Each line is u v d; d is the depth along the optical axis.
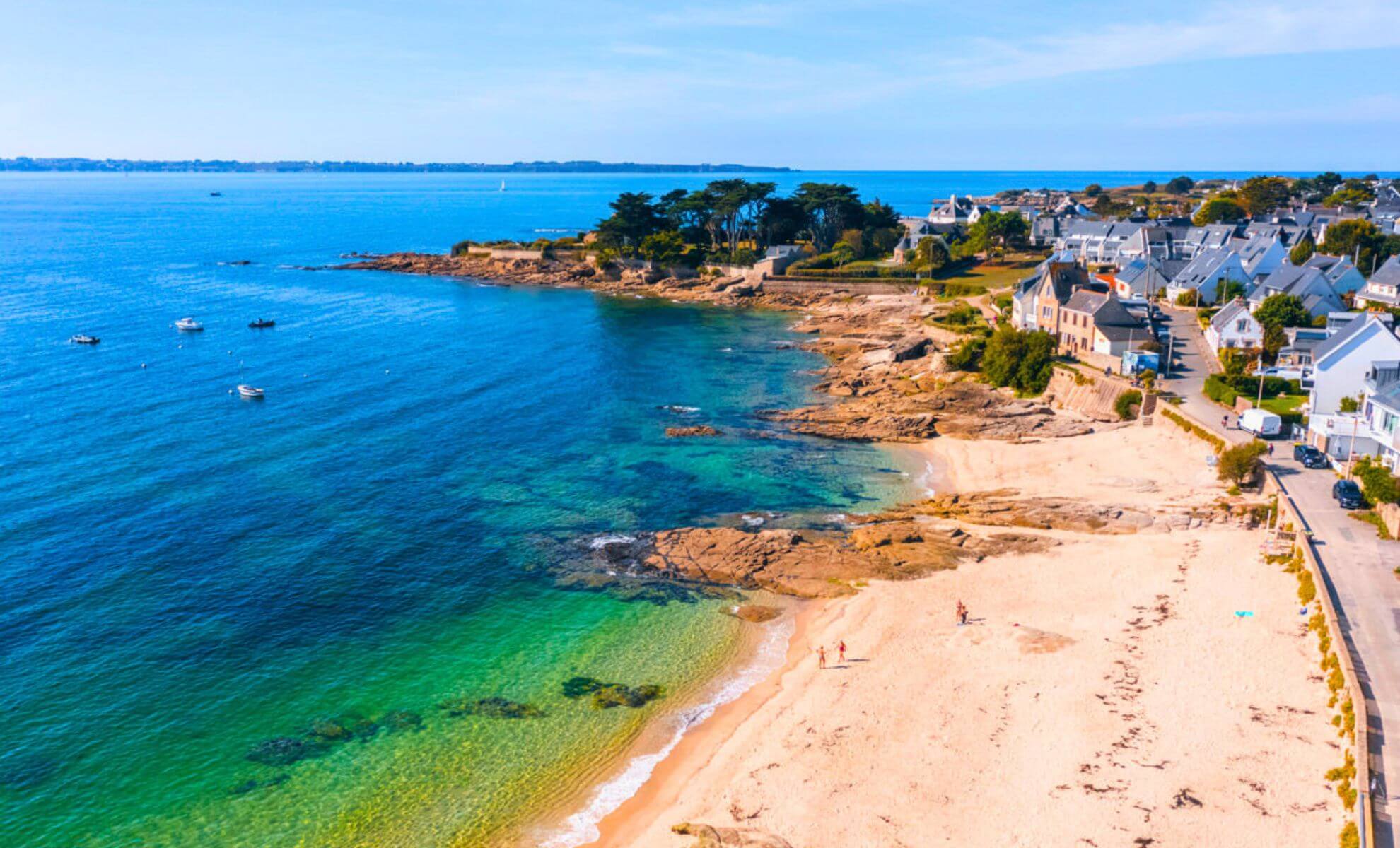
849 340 164.00
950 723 53.88
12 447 101.19
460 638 65.12
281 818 47.88
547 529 83.19
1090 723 52.50
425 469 97.81
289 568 74.44
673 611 69.06
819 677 59.81
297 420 114.69
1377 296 142.50
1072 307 130.25
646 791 50.09
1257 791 45.97
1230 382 104.50
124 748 52.53
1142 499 83.25
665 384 136.00
